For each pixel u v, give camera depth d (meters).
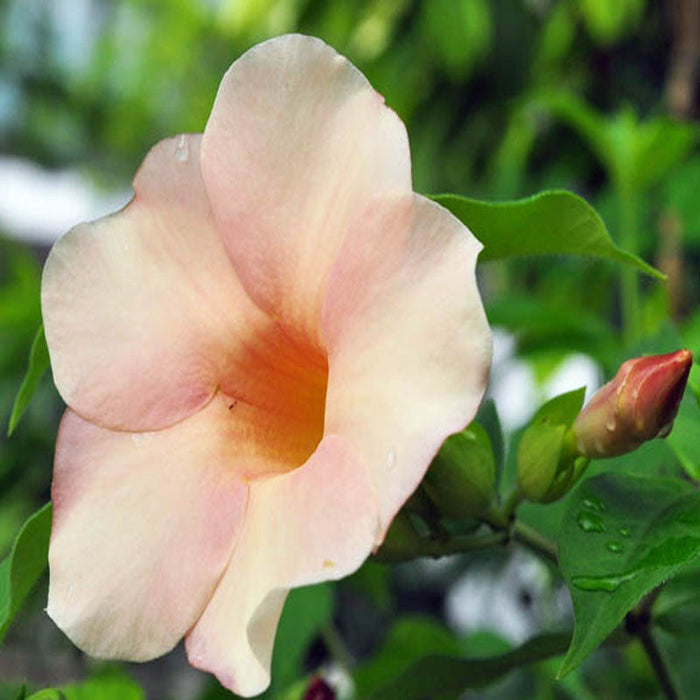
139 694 0.47
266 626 0.40
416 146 1.35
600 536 0.41
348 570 0.39
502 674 0.45
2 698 0.44
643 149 0.64
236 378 0.43
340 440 0.40
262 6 1.52
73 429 0.42
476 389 0.39
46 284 0.43
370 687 0.53
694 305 0.78
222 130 0.42
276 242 0.42
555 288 0.87
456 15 1.25
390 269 0.40
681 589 0.46
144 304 0.43
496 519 0.43
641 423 0.42
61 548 0.42
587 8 1.15
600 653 0.67
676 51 0.87
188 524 0.42
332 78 0.42
